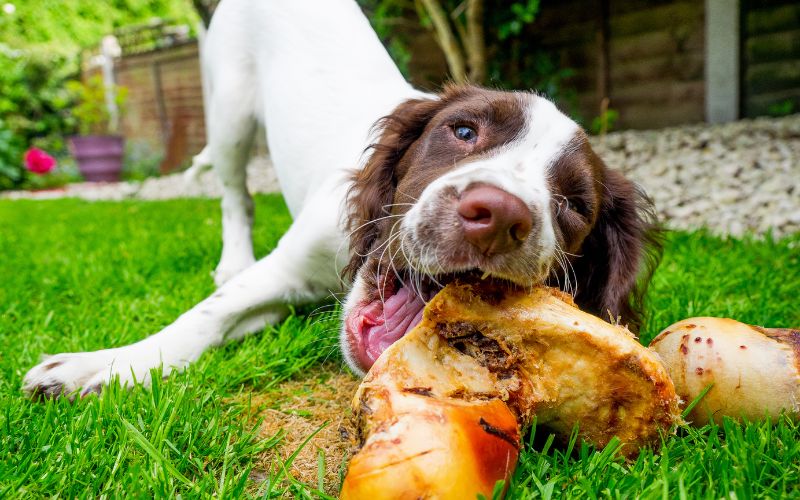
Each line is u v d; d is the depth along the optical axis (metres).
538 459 0.36
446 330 0.35
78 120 3.76
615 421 0.36
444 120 0.50
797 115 1.82
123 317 0.65
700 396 0.40
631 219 0.55
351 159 0.67
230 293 0.58
